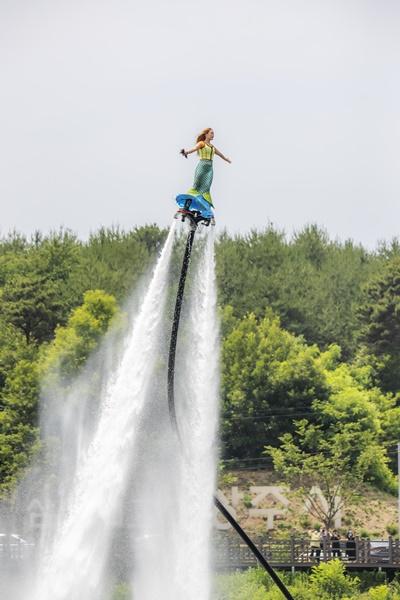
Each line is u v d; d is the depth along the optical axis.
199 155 89.00
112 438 125.00
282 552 172.12
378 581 169.62
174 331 94.56
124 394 117.62
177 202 89.75
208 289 112.19
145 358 109.75
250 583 166.88
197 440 129.38
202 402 136.38
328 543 172.50
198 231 93.44
